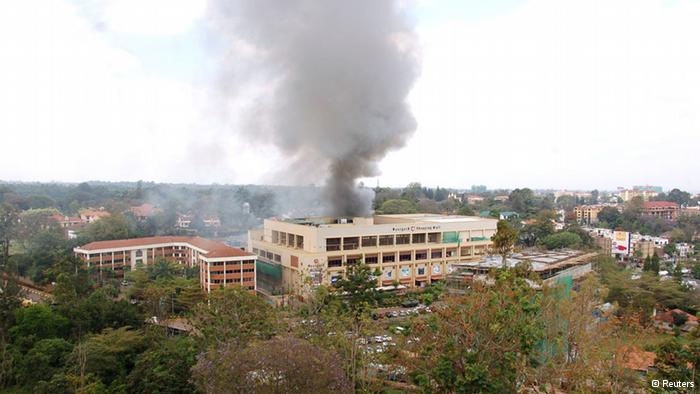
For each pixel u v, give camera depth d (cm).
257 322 4778
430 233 10262
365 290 7238
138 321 6034
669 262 13188
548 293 4278
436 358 3544
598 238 14575
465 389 3288
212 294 5159
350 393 2966
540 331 3647
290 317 5269
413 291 9338
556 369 3906
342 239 9275
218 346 4197
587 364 3953
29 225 13462
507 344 3478
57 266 8444
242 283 8700
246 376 2812
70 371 4634
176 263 10456
